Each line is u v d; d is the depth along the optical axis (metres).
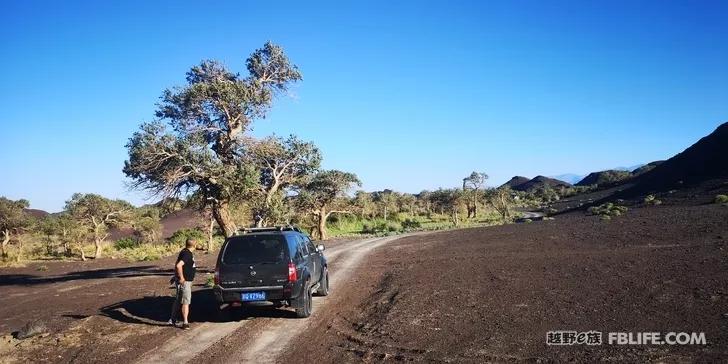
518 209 99.69
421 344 7.69
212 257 30.17
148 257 35.81
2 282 25.22
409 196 104.75
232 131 19.31
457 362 6.70
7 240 44.66
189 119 18.84
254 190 19.55
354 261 22.72
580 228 26.94
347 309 11.12
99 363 7.64
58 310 13.38
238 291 10.05
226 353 7.89
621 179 114.31
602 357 6.46
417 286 13.25
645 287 10.45
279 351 7.90
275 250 10.21
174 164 18.22
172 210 20.67
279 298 9.99
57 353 8.32
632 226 24.20
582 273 12.96
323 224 52.19
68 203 45.09
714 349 6.45
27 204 45.53
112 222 46.69
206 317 10.93
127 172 18.45
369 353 7.45
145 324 10.35
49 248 47.50
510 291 11.41
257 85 19.62
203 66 19.66
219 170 18.27
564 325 8.12
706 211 26.47
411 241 33.38
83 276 25.31
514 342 7.42
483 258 18.33
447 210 81.94
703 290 9.69
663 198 42.00
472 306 10.15
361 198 76.75
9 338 9.53
